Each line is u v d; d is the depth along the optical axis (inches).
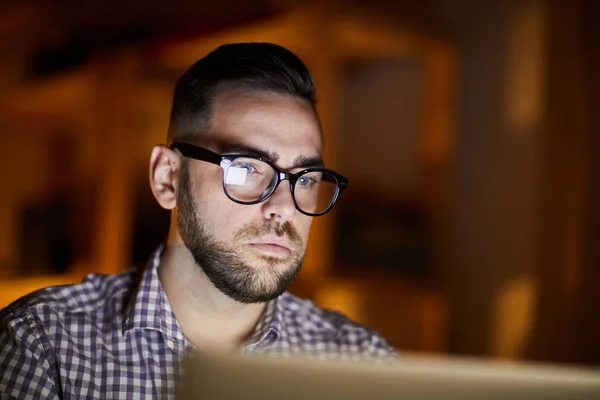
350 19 133.0
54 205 196.7
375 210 168.7
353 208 170.9
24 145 209.6
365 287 136.3
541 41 140.1
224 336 56.2
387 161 171.5
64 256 187.2
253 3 138.1
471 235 153.0
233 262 51.2
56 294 57.0
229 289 51.8
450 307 152.6
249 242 51.0
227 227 51.2
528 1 143.4
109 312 56.9
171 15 155.8
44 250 190.1
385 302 139.2
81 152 181.8
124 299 57.7
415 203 164.9
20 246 193.8
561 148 132.6
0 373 51.4
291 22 128.6
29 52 181.8
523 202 143.1
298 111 53.5
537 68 140.9
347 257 159.3
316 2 128.8
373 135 174.1
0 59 184.1
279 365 29.3
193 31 142.2
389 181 170.6
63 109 184.1
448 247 152.7
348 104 177.5
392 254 156.9
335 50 131.9
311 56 130.5
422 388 29.5
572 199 130.5
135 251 183.2
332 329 64.1
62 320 55.1
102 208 162.7
